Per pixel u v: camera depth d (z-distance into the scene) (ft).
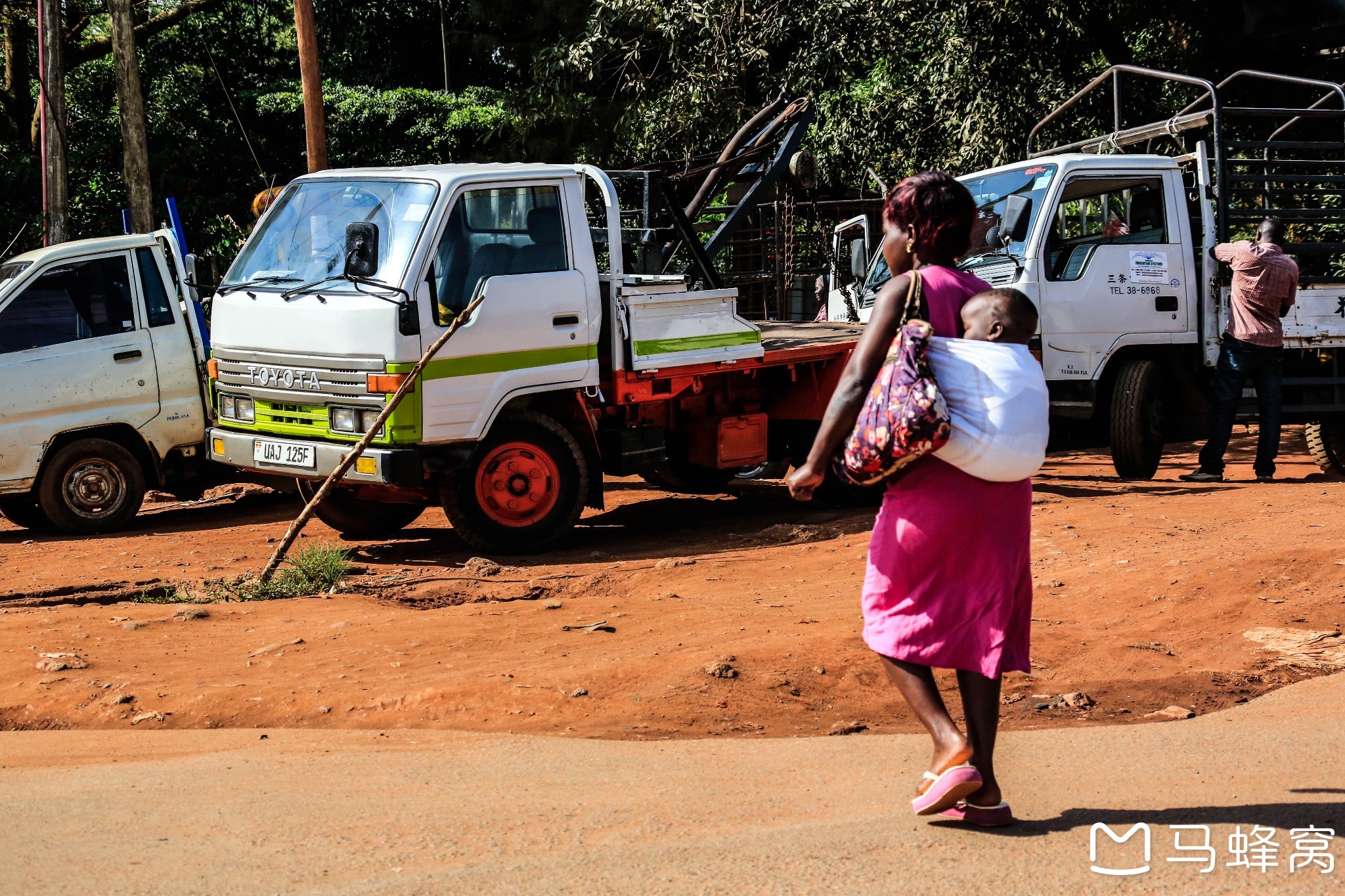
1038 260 36.32
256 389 30.48
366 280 27.89
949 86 59.67
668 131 67.67
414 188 28.96
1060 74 60.18
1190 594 22.41
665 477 40.11
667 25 66.33
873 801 12.53
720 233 39.29
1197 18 61.87
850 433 11.29
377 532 33.60
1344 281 42.16
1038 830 11.35
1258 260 36.78
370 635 21.07
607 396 31.40
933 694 11.17
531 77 101.14
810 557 28.02
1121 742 14.65
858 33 62.64
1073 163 36.68
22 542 33.71
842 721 16.87
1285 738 14.56
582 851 10.95
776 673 18.58
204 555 30.73
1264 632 20.36
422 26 120.57
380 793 13.12
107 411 34.96
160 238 36.22
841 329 38.81
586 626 21.68
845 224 49.52
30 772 14.57
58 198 54.34
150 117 89.61
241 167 94.53
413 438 28.04
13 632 21.48
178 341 36.01
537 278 29.50
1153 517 30.40
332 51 118.73
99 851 11.18
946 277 11.53
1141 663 19.04
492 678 18.33
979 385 10.86
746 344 32.99
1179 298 38.14
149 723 17.31
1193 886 9.89
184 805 12.67
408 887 10.02
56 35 53.88
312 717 17.33
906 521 11.17
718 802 12.59
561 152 80.74
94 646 20.63
